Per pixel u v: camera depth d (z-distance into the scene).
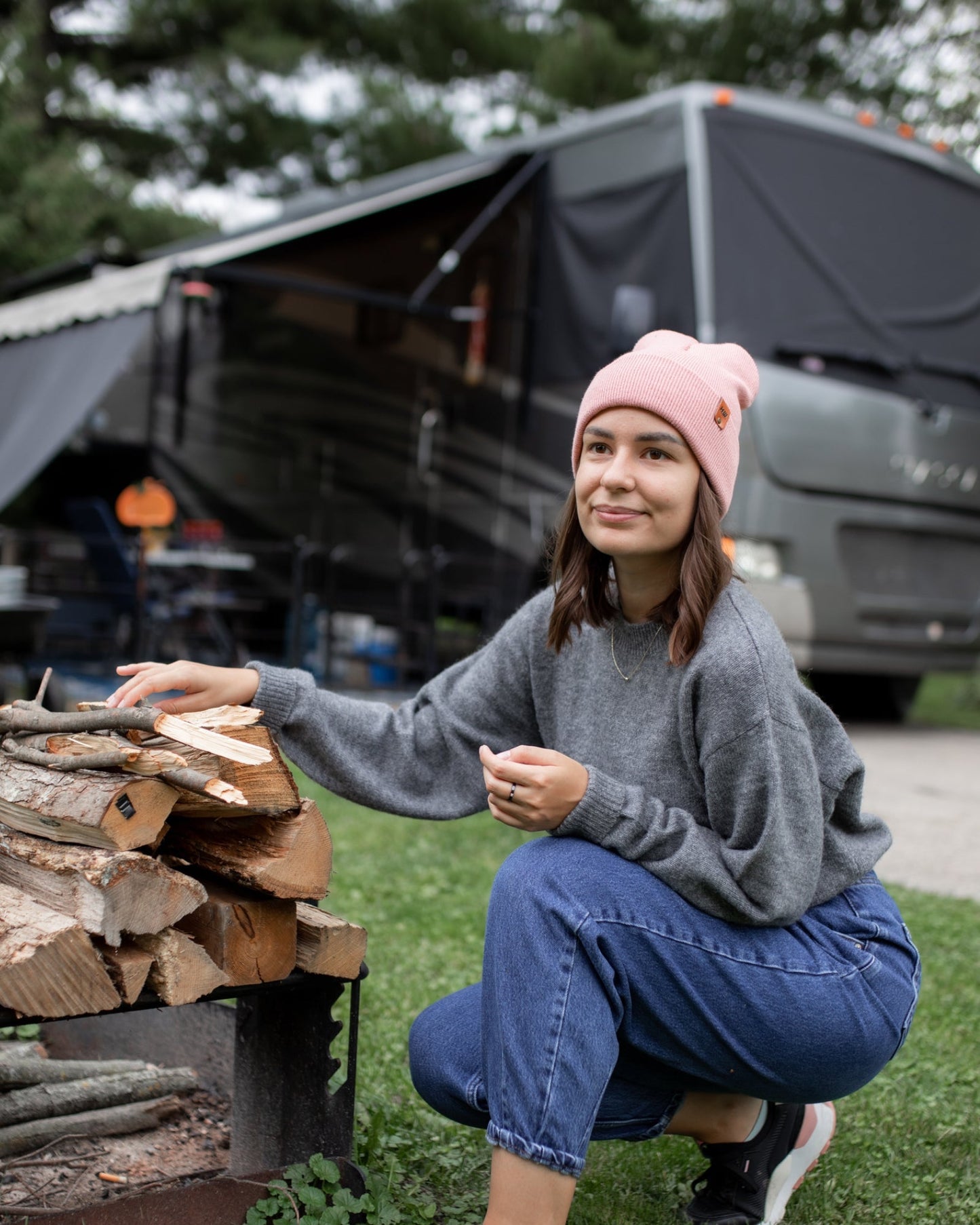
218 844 1.82
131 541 8.14
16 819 1.76
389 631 8.62
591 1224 2.06
